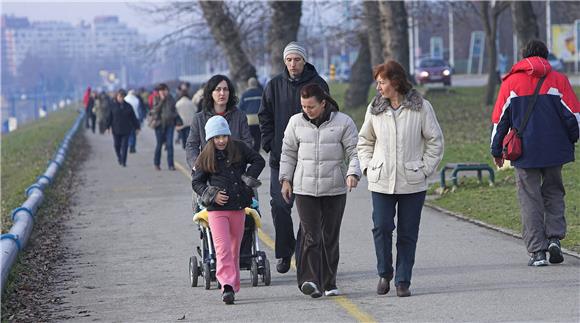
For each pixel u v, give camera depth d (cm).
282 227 2512
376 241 2219
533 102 2469
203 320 2066
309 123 2219
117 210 4178
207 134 2214
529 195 2495
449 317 1973
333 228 2247
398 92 2177
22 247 3055
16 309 2266
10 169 8169
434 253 2766
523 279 2328
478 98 10356
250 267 2420
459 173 4616
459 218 3450
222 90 2395
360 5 9294
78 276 2673
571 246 2714
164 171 5988
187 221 3725
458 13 10356
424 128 2175
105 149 8575
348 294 2266
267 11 8712
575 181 3916
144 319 2105
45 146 9738
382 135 2183
